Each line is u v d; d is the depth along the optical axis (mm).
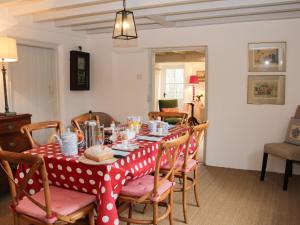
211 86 4656
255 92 4398
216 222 2779
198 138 2965
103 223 1889
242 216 2904
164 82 9469
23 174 2145
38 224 1889
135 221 2252
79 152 2244
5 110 3684
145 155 2346
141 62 5223
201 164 4832
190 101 9297
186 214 2791
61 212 1865
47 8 3699
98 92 5637
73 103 5297
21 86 4398
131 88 5359
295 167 4273
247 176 4184
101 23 4762
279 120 4309
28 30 4316
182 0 3271
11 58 3424
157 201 2195
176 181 3838
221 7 3555
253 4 3424
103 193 1889
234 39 4441
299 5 3613
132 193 2205
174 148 2348
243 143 4539
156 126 3049
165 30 4898
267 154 3939
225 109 4598
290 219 2834
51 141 2914
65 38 5023
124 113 5465
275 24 4199
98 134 2389
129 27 2805
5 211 2998
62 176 2111
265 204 3189
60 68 5012
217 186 3760
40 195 2078
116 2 3633
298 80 4164
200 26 4641
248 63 4395
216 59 4586
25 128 2691
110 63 5453
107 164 1887
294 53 4148
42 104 4789
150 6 3496
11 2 3342
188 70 9250
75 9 3969
